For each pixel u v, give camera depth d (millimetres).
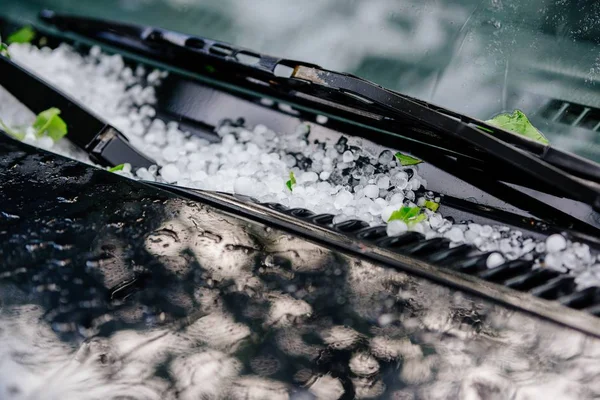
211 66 685
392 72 712
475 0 694
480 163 598
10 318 457
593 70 657
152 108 694
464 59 695
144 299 471
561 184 527
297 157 636
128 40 717
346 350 453
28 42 751
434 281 498
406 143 623
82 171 552
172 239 508
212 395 430
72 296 470
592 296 498
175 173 614
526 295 497
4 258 488
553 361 458
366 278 494
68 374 434
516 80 681
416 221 556
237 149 645
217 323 462
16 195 528
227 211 534
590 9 658
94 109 695
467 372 449
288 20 738
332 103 645
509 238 550
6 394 425
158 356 444
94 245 500
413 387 440
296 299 479
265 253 504
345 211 574
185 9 765
